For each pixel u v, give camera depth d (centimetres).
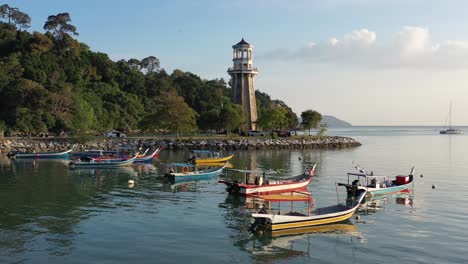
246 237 3484
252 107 16300
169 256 3039
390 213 4344
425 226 3841
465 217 4175
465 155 11719
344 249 3222
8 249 3147
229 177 6800
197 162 8706
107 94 19238
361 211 4434
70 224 3816
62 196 5094
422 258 3033
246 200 4938
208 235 3525
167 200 4900
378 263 2942
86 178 6619
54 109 13712
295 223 3666
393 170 8131
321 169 8094
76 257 2998
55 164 8631
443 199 5088
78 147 11394
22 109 12838
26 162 8975
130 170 7675
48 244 3266
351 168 8294
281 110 17112
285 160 9812
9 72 15825
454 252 3150
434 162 9712
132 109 18612
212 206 4597
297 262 2966
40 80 16400
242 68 15775
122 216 4116
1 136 12269
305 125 18025
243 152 12019
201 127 15488
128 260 2955
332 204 4759
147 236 3481
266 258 3036
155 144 12438
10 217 4044
